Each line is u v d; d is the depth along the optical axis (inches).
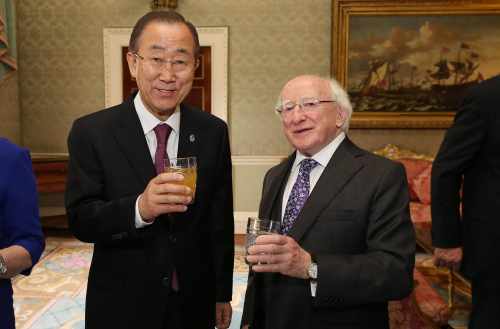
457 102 207.5
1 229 49.8
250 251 44.4
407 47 206.2
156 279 53.6
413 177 195.2
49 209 217.2
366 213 50.9
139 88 53.9
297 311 51.6
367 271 46.7
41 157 198.5
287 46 211.8
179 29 51.1
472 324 68.4
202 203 57.7
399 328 87.6
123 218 49.3
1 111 199.0
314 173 56.5
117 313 54.3
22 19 213.9
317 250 51.1
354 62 207.9
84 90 216.4
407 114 209.0
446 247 71.4
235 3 210.7
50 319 119.6
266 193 61.0
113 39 211.8
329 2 209.0
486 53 204.8
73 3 212.2
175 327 55.4
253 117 215.6
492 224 65.0
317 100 53.6
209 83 213.0
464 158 67.2
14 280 147.5
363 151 56.0
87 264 164.7
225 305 64.3
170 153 57.3
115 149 54.8
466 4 202.1
